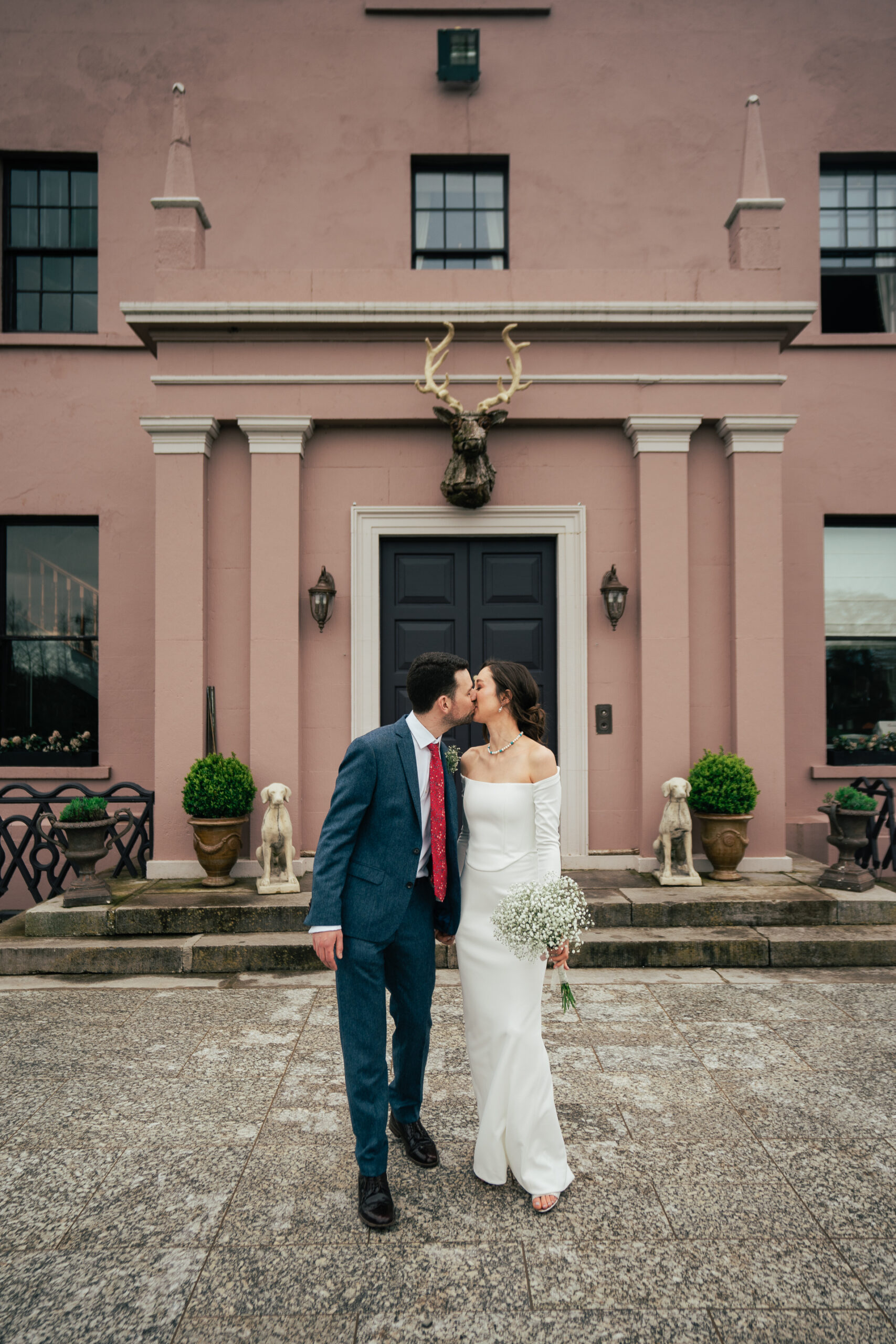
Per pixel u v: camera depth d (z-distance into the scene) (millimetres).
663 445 6094
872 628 7758
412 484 6219
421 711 2676
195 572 5984
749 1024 4000
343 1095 3303
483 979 2645
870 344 7551
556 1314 2092
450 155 7715
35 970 4820
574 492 6254
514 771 2727
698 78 7762
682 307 5996
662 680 6059
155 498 7148
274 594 6000
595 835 6152
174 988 4574
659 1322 2061
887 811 6445
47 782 7320
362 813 2588
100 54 7629
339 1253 2330
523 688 2756
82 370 7504
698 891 5445
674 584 6098
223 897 5383
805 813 7469
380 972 2566
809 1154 2844
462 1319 2074
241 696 6090
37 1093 3326
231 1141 2955
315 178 7637
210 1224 2471
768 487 6094
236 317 5941
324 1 7695
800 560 7539
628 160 7727
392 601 6336
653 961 4883
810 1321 2062
